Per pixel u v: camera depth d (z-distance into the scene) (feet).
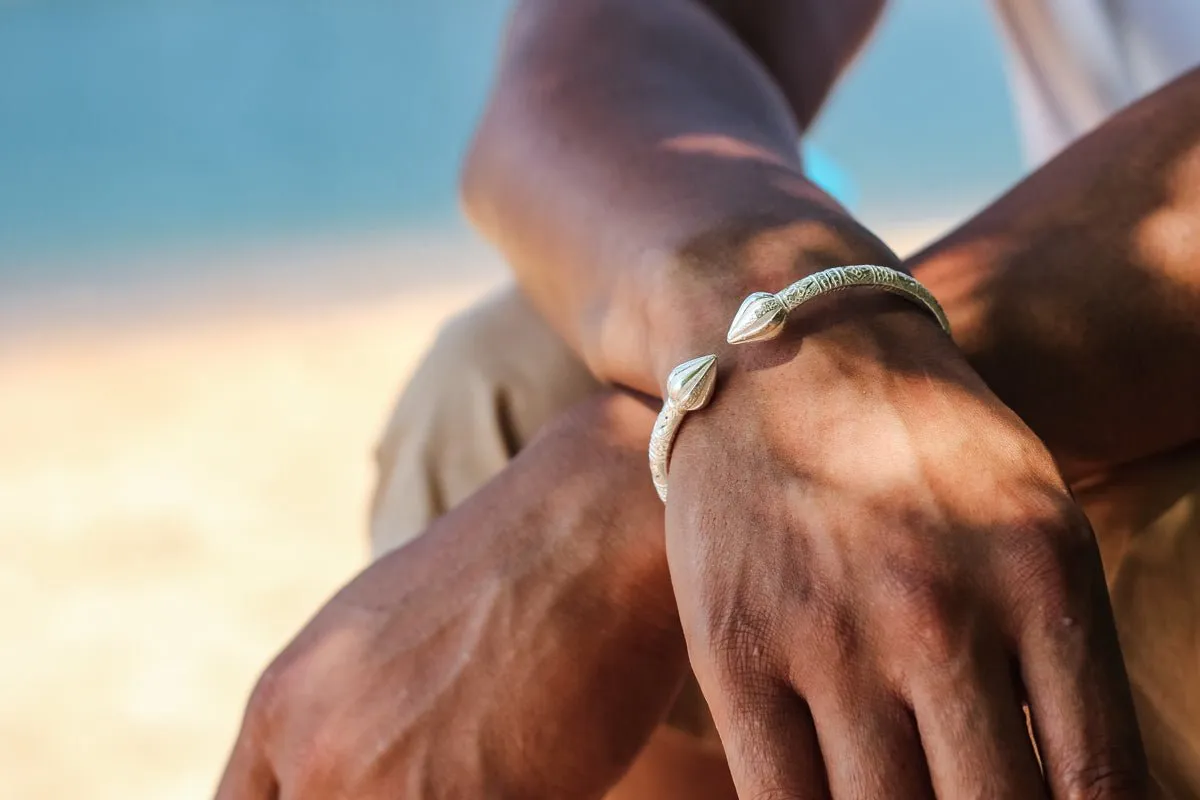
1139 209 1.88
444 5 13.66
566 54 2.20
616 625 1.90
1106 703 1.57
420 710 1.90
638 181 2.00
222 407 6.86
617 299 1.94
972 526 1.63
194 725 4.50
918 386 1.72
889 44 11.18
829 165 3.33
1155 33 2.40
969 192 8.09
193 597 5.22
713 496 1.72
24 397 7.09
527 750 1.90
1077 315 1.87
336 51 12.66
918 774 1.59
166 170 10.35
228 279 8.48
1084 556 1.62
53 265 8.80
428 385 2.36
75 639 5.00
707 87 2.15
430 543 1.98
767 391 1.74
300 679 1.95
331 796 1.92
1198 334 1.85
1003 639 1.60
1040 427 1.88
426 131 10.82
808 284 1.77
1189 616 1.83
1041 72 2.64
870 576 1.63
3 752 4.39
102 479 6.20
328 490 5.99
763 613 1.66
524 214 2.12
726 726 1.65
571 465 1.95
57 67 12.63
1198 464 1.87
